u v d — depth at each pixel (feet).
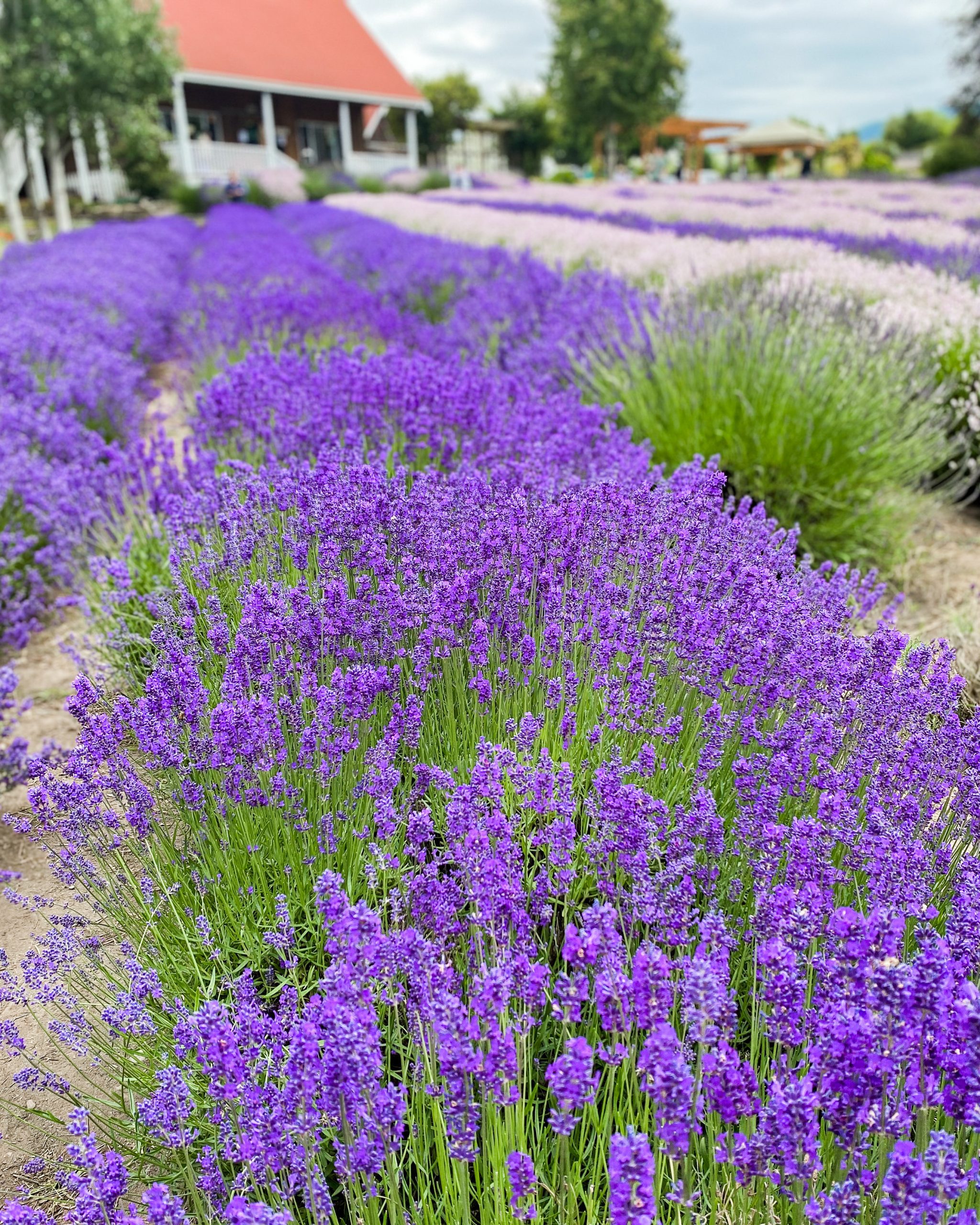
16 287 32.86
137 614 12.85
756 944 6.17
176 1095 5.35
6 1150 7.24
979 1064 4.57
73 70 74.02
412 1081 6.57
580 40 164.14
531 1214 4.91
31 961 7.34
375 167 136.98
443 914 6.57
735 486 17.17
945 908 7.29
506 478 11.41
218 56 119.65
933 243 40.91
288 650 9.16
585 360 21.62
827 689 8.87
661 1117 4.61
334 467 11.57
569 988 5.11
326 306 27.63
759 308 21.22
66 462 19.76
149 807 7.98
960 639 13.32
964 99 110.73
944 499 19.48
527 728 7.66
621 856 6.57
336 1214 6.28
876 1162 5.07
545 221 50.78
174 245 60.03
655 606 9.41
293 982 7.38
